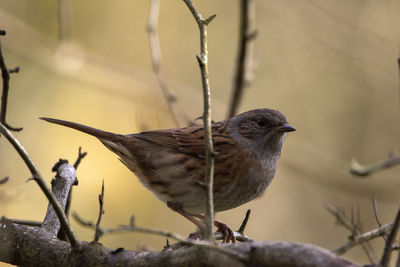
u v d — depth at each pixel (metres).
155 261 4.68
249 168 7.12
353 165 5.96
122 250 4.90
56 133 13.00
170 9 14.70
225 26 14.72
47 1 13.62
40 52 12.52
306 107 14.22
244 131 7.21
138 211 12.49
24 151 4.66
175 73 14.52
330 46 12.91
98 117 13.52
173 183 7.14
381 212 13.09
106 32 14.33
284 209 14.07
